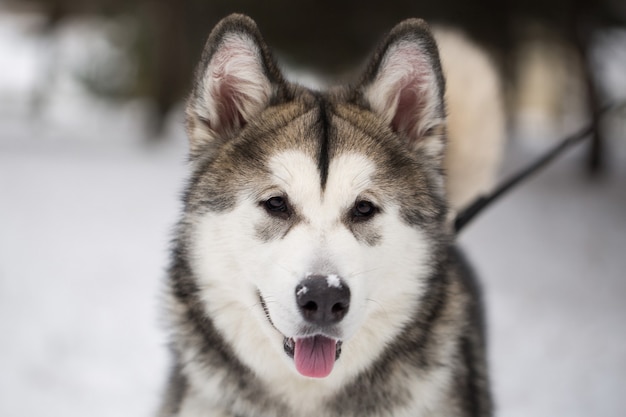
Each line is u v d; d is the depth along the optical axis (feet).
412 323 11.41
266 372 11.26
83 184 51.26
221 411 11.63
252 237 10.85
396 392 11.35
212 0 61.93
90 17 95.09
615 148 75.00
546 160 15.28
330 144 11.18
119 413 18.12
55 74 101.35
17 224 37.65
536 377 20.83
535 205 46.88
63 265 30.40
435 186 11.85
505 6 55.77
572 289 29.07
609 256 34.35
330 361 10.47
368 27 61.36
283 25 63.21
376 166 11.18
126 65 108.37
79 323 24.02
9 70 133.69
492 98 16.33
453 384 11.79
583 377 20.84
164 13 76.84
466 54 16.74
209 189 11.35
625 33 58.49
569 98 94.02
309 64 69.51
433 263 11.54
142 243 34.42
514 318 25.46
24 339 22.52
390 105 12.14
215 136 11.91
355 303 10.17
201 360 11.59
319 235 10.54
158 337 23.03
